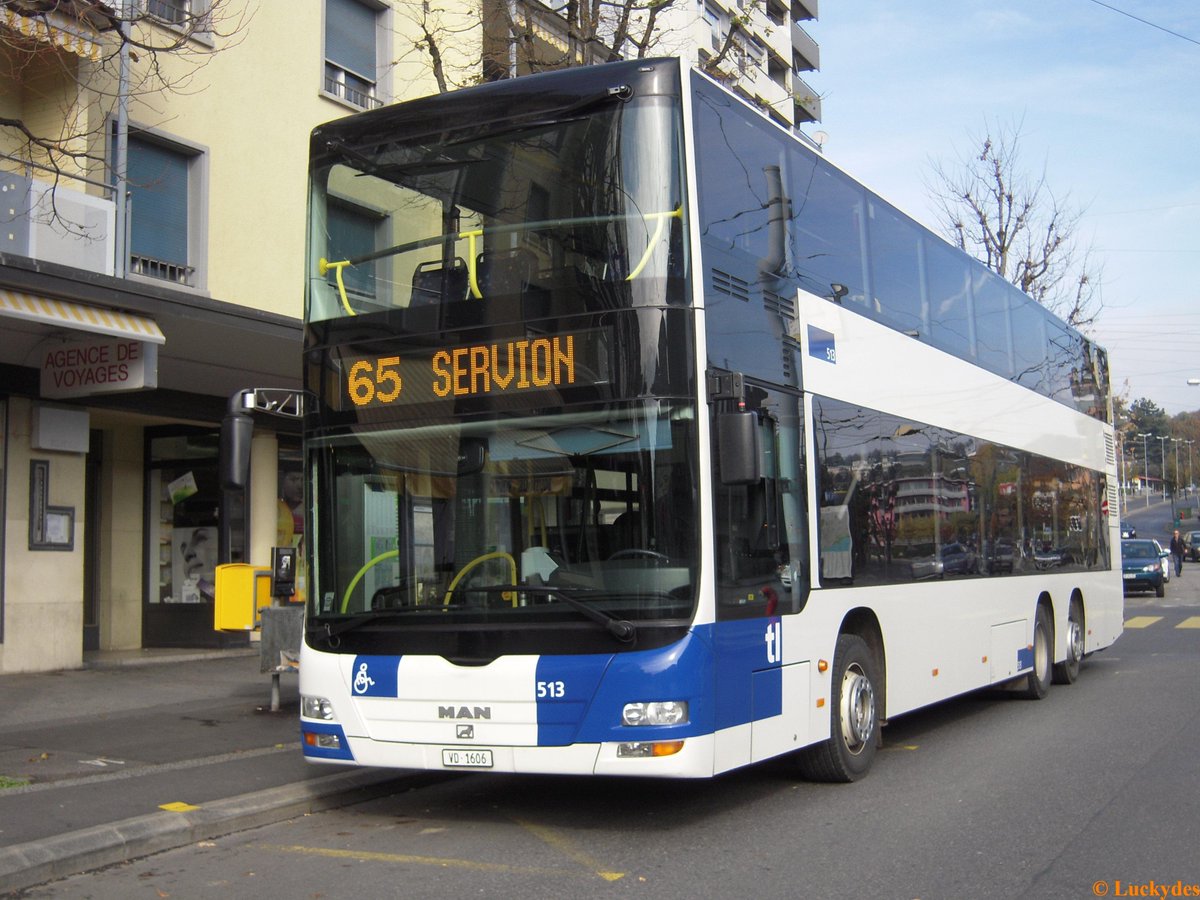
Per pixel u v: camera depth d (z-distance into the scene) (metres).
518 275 7.33
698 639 6.75
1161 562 35.69
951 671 10.78
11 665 13.92
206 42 15.99
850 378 9.26
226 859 6.82
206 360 14.98
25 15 10.23
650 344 6.96
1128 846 6.79
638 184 7.16
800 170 8.89
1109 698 13.62
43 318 11.36
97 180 14.09
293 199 17.44
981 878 6.16
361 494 7.54
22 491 14.09
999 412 12.91
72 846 6.56
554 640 6.82
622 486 6.89
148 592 17.31
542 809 8.09
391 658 7.18
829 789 8.55
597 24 16.33
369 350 7.68
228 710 11.58
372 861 6.74
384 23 19.41
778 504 7.85
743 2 37.19
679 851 6.83
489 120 7.64
